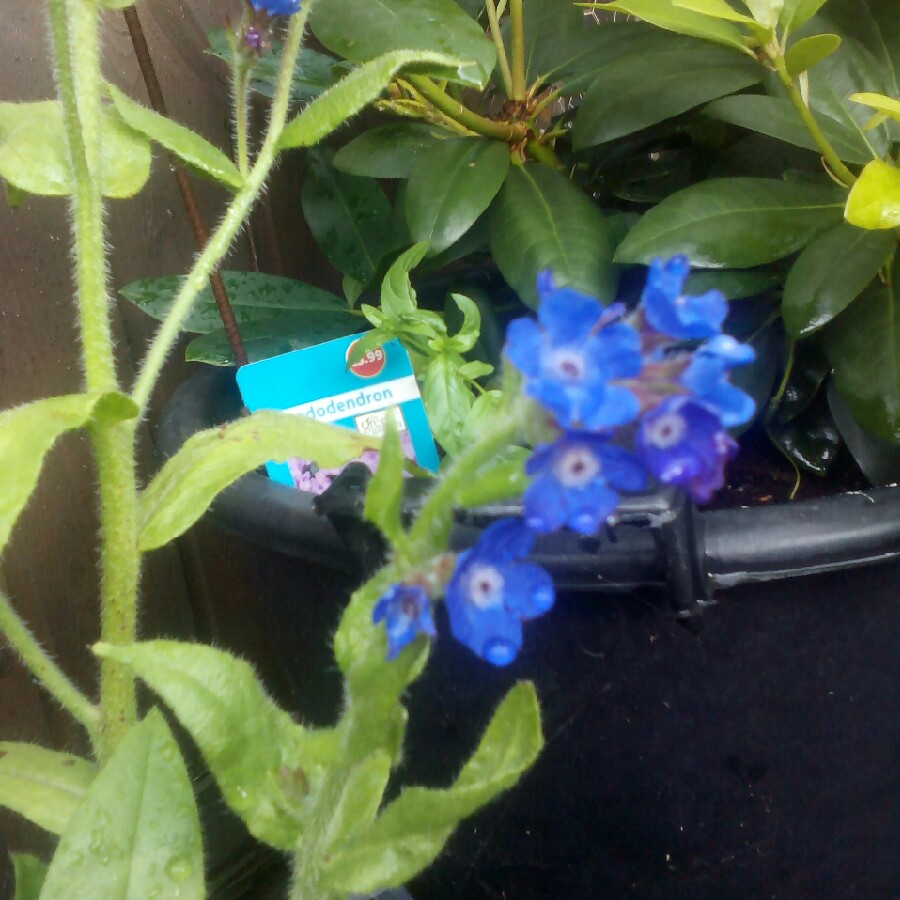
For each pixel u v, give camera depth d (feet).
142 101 1.47
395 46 1.17
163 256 1.56
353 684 0.65
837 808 1.20
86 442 1.50
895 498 1.00
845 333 1.21
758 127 1.29
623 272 1.49
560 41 1.54
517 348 0.49
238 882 1.76
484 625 0.55
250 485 1.17
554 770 1.20
